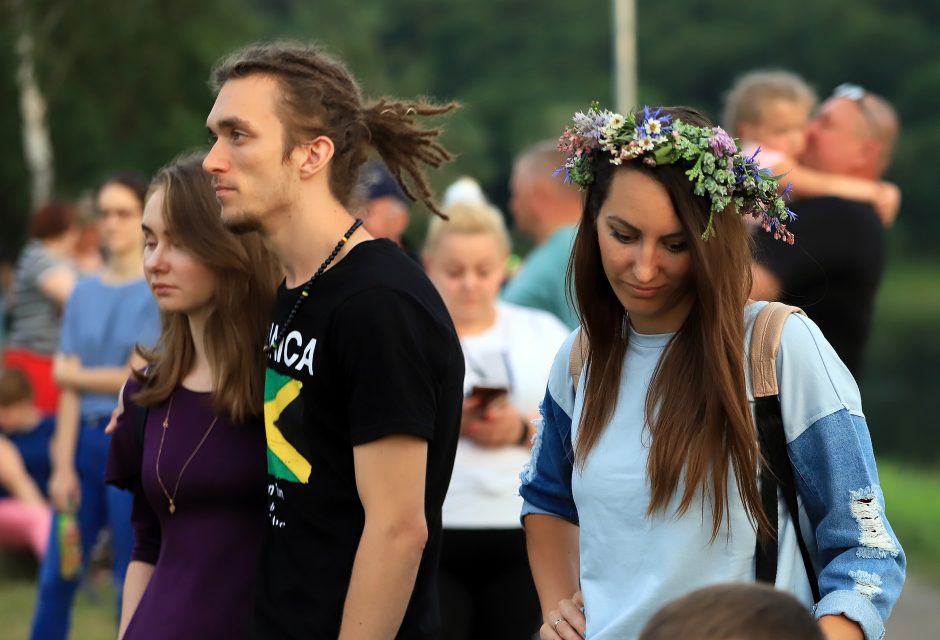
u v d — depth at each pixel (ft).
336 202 17.98
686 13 387.34
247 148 17.49
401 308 17.07
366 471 16.93
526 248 153.17
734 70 375.45
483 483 26.71
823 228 26.89
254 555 19.76
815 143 29.99
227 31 191.42
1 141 164.25
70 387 34.78
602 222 15.74
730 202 15.42
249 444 19.95
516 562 27.02
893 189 30.35
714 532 15.34
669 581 15.40
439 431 17.62
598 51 366.22
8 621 40.65
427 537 17.28
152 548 21.40
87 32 166.61
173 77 179.93
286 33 292.81
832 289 26.91
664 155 15.20
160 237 20.31
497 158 346.33
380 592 16.90
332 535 17.54
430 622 18.12
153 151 172.14
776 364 15.49
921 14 379.76
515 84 357.00
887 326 309.63
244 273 20.24
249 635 18.47
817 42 372.58
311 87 17.72
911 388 228.43
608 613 15.79
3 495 48.21
